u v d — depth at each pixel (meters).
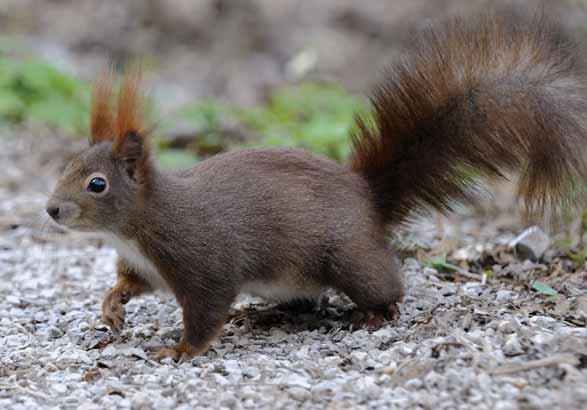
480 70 11.10
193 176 10.45
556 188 10.89
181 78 30.58
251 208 10.29
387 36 33.62
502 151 11.00
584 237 12.93
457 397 7.91
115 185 9.91
